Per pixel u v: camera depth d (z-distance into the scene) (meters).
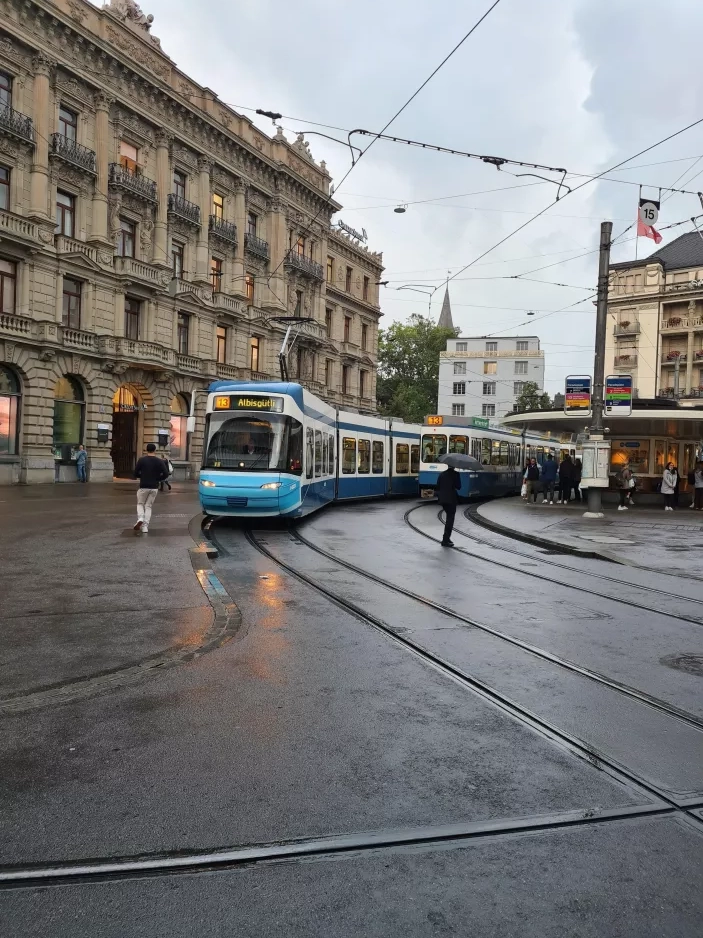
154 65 36.22
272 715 4.94
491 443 30.45
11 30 28.92
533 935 2.76
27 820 3.50
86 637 6.66
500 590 9.89
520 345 93.56
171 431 38.56
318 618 7.82
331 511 21.50
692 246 60.12
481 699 5.44
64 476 32.53
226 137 41.28
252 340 45.31
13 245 29.31
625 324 59.94
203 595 8.52
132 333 36.19
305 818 3.57
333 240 53.72
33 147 30.20
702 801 3.89
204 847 3.30
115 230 34.41
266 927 2.78
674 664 6.52
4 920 2.80
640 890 3.06
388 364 89.00
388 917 2.85
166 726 4.70
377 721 4.90
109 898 2.94
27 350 30.17
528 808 3.75
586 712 5.24
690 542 15.23
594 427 20.12
